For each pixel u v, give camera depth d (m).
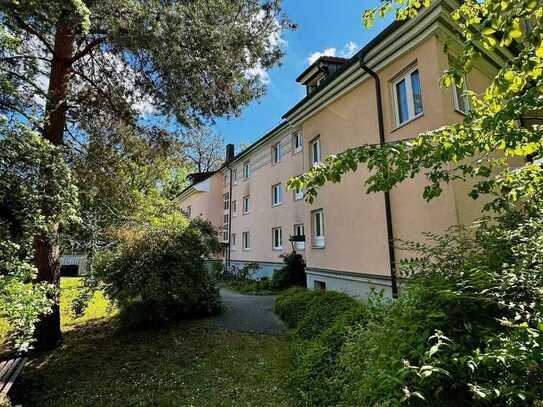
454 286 2.24
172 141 7.23
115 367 5.24
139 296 6.99
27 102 5.05
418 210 6.07
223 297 11.38
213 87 6.27
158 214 8.30
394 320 2.25
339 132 8.61
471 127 2.14
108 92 6.62
